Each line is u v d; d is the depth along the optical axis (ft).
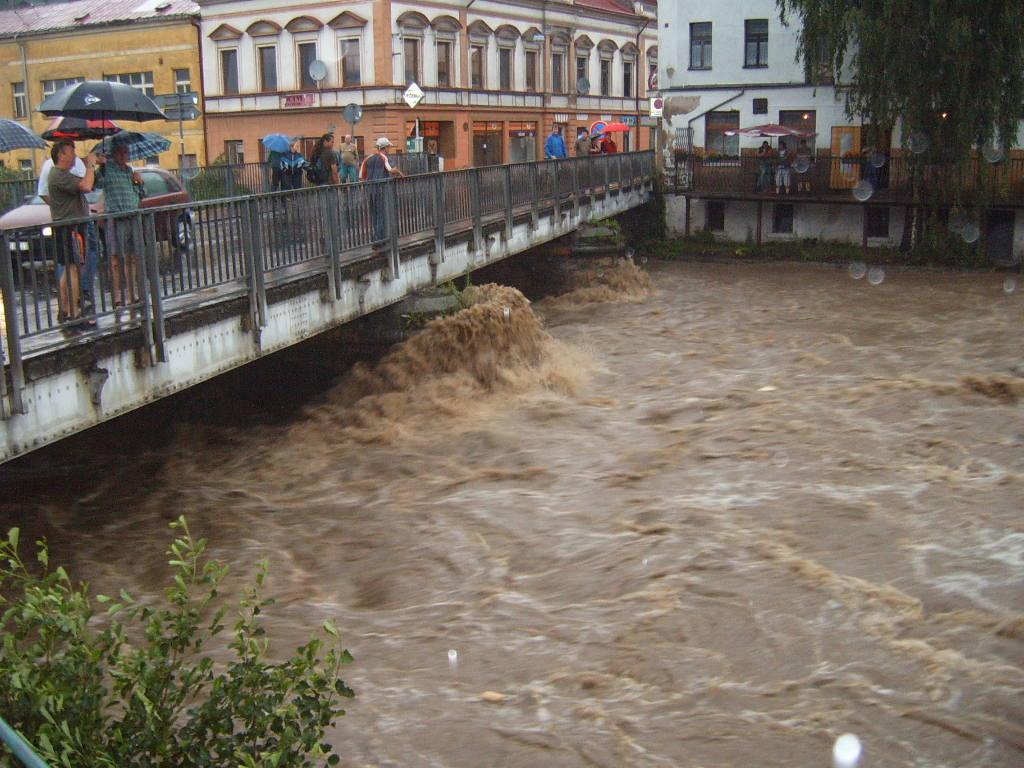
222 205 38.75
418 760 24.06
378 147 62.90
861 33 105.09
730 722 25.67
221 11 144.77
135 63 151.64
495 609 32.17
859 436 49.75
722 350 71.31
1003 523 38.34
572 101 175.32
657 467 45.62
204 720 15.44
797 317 84.07
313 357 59.88
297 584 34.63
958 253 112.68
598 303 92.07
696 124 132.36
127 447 50.26
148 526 39.93
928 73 106.11
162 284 35.42
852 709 26.25
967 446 48.21
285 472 46.83
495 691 27.14
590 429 52.08
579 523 39.11
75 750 14.26
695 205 130.72
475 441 50.08
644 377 63.82
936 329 77.97
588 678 27.71
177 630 16.35
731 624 30.66
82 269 31.86
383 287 54.19
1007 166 108.17
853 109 114.11
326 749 15.47
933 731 25.36
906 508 40.01
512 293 63.26
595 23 180.86
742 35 128.06
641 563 35.14
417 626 31.12
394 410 54.60
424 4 139.64
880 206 121.80
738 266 119.65
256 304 40.98
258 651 16.46
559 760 24.11
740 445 48.57
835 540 36.91
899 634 30.01
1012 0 101.86
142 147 47.21
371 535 38.70
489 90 153.58
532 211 78.64
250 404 57.47
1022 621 30.48
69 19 157.69
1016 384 58.90
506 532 38.45
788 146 126.31
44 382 30.22
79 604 15.67
